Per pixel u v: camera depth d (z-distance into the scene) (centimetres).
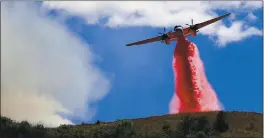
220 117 6153
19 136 6109
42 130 6381
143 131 6369
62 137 6272
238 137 5797
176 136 5956
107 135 6234
